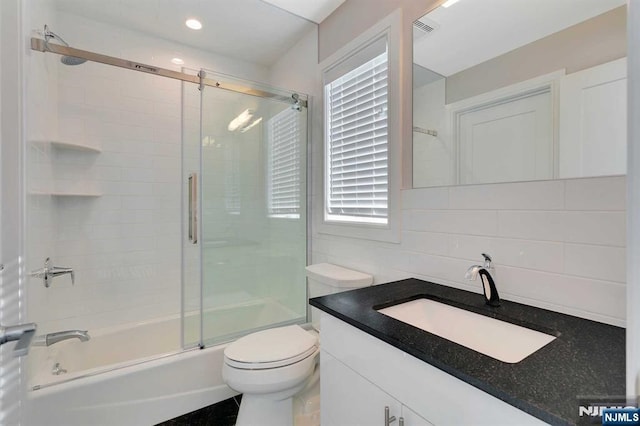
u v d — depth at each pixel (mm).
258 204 2400
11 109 918
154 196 2285
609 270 870
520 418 564
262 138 2387
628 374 413
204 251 2119
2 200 887
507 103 1100
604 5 887
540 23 1020
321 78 2096
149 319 2262
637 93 390
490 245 1145
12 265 916
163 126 2303
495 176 1129
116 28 2131
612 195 864
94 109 2047
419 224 1404
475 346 994
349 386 993
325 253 2070
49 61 1669
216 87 2148
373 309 1031
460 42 1243
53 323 1848
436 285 1306
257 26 2141
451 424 684
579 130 928
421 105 1392
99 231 2096
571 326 857
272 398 1387
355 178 1838
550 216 988
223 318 2158
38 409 1266
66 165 1951
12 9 926
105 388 1465
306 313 2232
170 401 1633
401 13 1478
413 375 769
